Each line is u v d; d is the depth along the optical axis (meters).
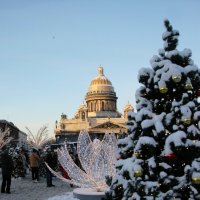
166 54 6.41
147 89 6.29
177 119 5.95
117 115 131.25
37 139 86.69
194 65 6.15
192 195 5.68
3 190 17.73
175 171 6.05
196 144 5.77
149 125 5.83
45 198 15.34
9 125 119.25
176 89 6.16
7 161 17.56
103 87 133.88
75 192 13.97
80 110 123.62
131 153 6.46
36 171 23.83
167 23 6.33
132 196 5.92
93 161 14.17
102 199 6.62
